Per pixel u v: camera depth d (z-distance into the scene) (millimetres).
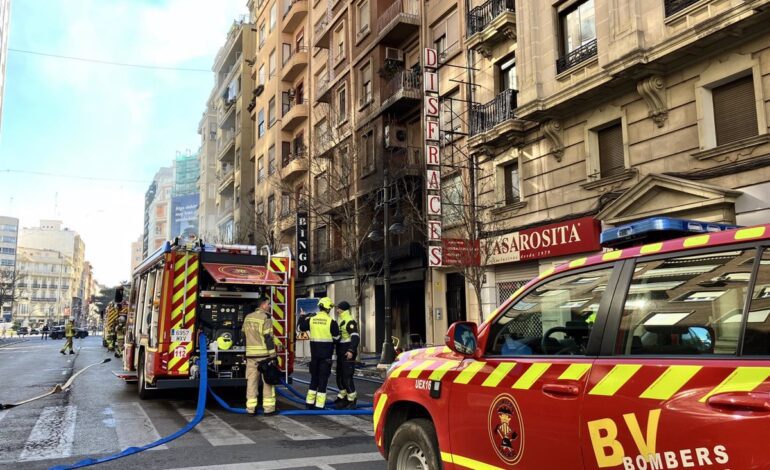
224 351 10023
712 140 11484
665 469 2438
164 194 105688
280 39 36875
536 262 15602
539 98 15234
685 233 3463
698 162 11641
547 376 3131
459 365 3855
